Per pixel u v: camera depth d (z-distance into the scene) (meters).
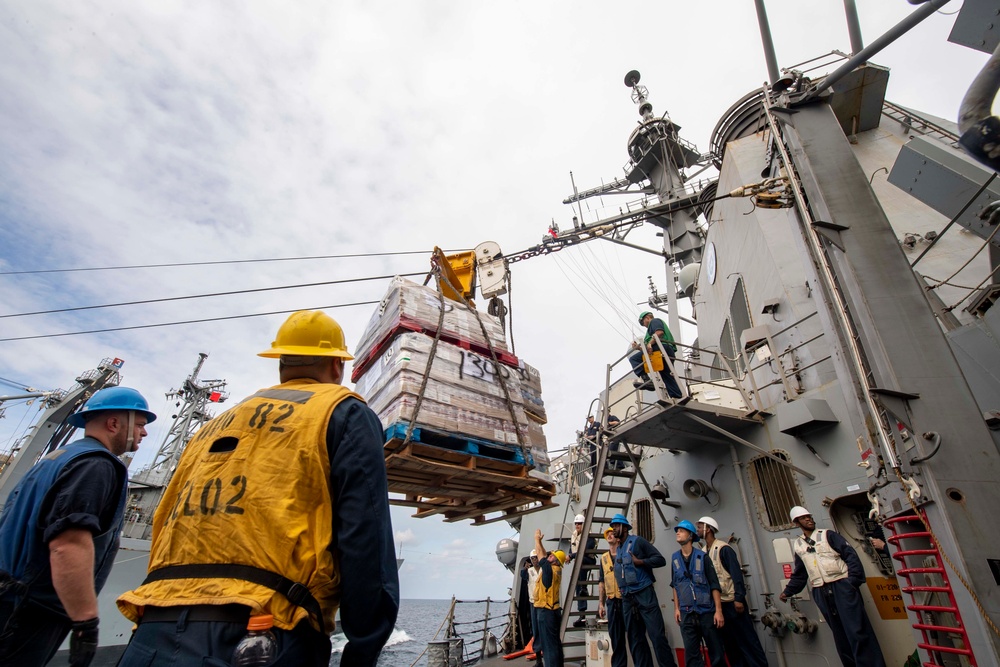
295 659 1.33
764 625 6.21
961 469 3.18
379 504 1.60
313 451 1.61
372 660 1.45
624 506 8.64
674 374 6.87
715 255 11.09
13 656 2.18
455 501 5.81
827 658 5.52
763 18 5.12
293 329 2.18
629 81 20.08
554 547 11.41
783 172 5.00
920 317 3.72
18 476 25.30
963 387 3.44
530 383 6.07
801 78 5.05
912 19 3.61
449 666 8.33
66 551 2.09
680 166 19.17
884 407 3.46
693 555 6.01
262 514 1.48
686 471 8.23
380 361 5.06
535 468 5.16
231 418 1.75
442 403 4.54
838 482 5.83
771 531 6.54
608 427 7.75
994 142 2.41
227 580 1.38
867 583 5.45
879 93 8.99
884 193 8.39
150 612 1.39
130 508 27.59
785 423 6.32
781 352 7.43
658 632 6.00
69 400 27.64
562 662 6.80
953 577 3.08
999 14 3.44
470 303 6.68
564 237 14.27
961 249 7.16
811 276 4.70
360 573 1.47
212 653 1.26
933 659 3.39
